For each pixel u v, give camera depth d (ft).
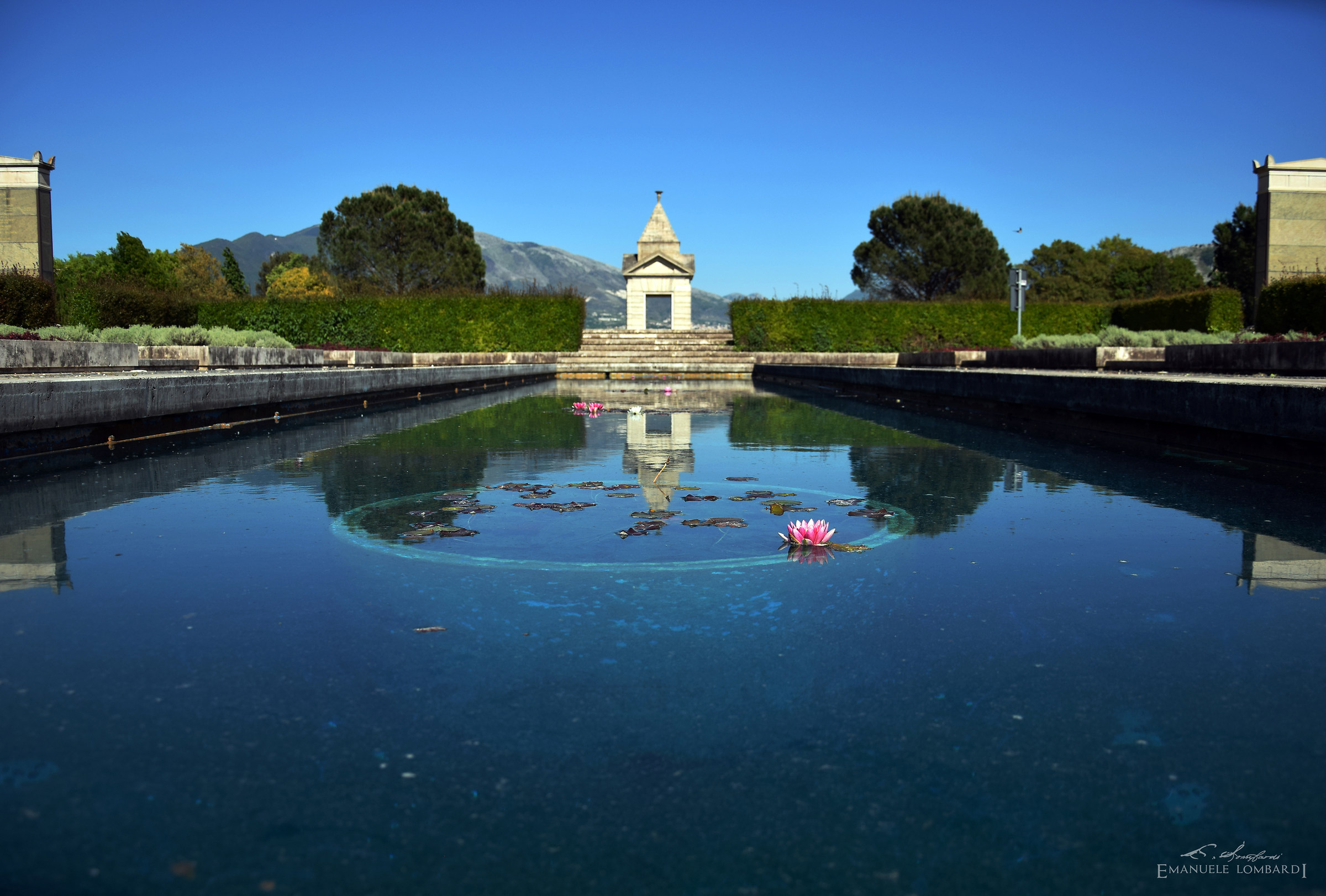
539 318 93.25
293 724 4.78
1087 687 5.37
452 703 5.08
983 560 8.80
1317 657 5.91
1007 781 4.22
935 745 4.59
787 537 9.61
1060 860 3.55
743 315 97.96
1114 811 3.94
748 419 28.71
